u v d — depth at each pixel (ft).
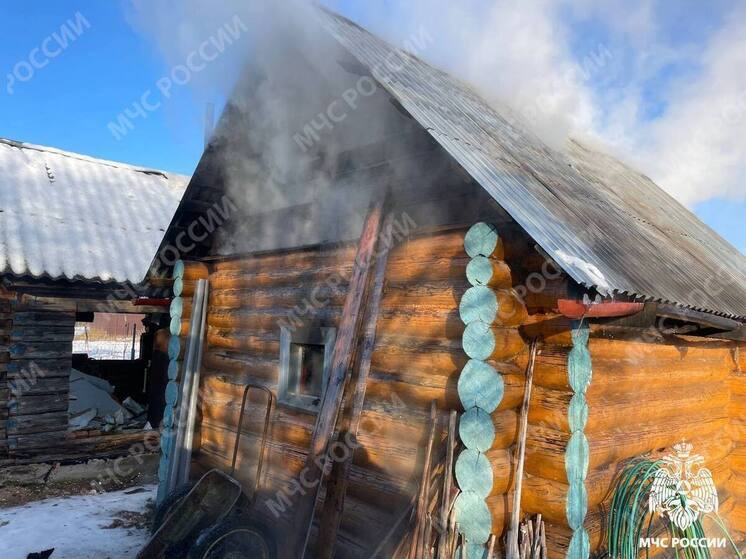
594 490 12.21
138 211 38.63
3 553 18.47
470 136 14.42
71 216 34.30
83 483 27.22
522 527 11.05
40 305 28.30
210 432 19.99
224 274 20.94
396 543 11.85
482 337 11.27
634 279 11.40
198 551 12.68
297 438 16.14
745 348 19.10
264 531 13.56
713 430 17.97
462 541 11.03
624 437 13.38
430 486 11.63
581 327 11.39
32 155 39.58
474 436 11.14
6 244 28.66
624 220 17.20
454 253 12.76
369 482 13.43
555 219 12.10
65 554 18.31
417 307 13.23
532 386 11.71
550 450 11.23
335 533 12.69
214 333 20.83
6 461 26.71
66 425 28.81
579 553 10.92
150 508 23.11
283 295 17.65
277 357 17.51
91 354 68.13
